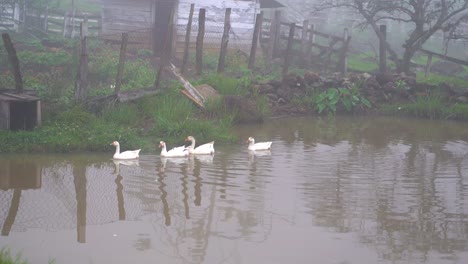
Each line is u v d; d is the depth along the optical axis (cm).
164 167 1457
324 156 1611
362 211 1126
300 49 3095
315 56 3200
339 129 2064
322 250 937
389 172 1436
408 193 1252
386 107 2452
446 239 989
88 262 880
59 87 1945
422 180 1363
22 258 891
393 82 2548
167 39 2325
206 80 2258
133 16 2997
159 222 1058
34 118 1667
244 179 1346
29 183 1291
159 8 3064
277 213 1108
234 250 933
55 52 2644
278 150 1680
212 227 1035
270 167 1464
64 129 1662
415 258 910
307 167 1472
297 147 1730
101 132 1675
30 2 3381
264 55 3145
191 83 2205
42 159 1495
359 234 1007
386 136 1947
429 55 3008
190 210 1122
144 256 905
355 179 1359
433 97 2456
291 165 1490
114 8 3058
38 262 877
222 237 989
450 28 3177
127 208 1132
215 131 1825
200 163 1506
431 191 1271
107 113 1822
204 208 1135
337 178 1366
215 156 1597
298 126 2098
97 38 2911
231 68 2653
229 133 1870
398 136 1950
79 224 1041
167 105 1905
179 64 2714
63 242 958
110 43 2870
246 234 1004
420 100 2427
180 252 922
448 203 1186
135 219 1073
